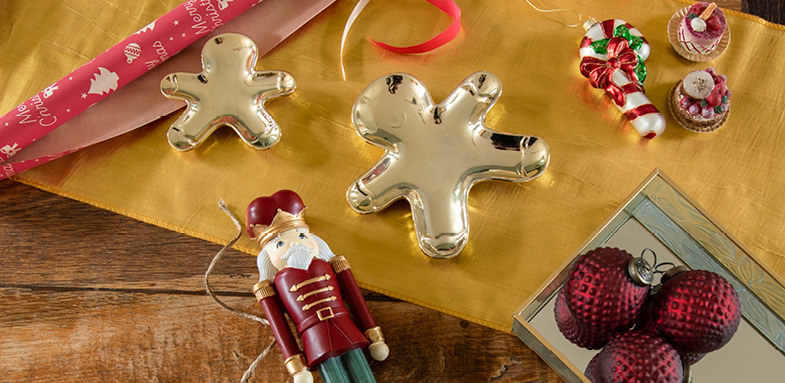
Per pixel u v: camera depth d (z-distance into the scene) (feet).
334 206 3.42
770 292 3.15
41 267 3.38
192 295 3.35
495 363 3.29
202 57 3.48
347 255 3.36
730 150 3.49
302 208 3.20
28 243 3.40
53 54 3.62
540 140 3.36
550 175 3.46
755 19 3.64
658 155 3.49
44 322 3.33
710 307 2.94
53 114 3.39
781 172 3.47
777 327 3.22
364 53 3.62
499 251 3.37
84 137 3.47
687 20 3.52
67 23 3.65
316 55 3.62
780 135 3.51
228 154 3.48
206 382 3.28
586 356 3.12
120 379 3.28
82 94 3.41
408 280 3.34
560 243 3.38
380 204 3.34
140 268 3.38
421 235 3.31
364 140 3.41
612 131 3.52
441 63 3.60
